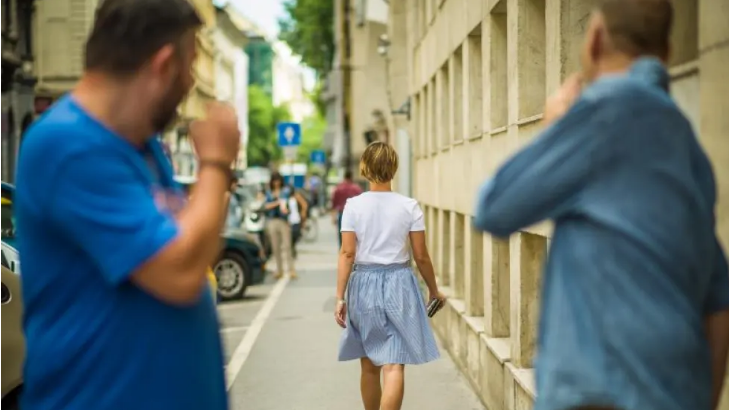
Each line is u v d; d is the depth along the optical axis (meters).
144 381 2.85
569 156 2.86
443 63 15.37
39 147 2.78
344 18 65.44
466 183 12.05
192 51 3.00
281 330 15.02
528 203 2.90
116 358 2.84
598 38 3.11
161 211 2.81
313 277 24.66
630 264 2.80
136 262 2.73
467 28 12.16
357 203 7.51
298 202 28.23
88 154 2.76
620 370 2.77
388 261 7.45
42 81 41.31
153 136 3.11
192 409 2.93
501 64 10.38
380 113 39.12
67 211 2.74
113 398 2.84
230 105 2.92
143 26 2.90
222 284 19.25
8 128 34.62
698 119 4.74
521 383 7.86
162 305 2.87
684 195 2.86
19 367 7.44
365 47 58.19
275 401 9.87
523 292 8.42
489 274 9.93
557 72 7.52
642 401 2.75
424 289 15.62
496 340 9.70
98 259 2.76
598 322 2.80
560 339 2.85
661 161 2.84
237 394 10.23
